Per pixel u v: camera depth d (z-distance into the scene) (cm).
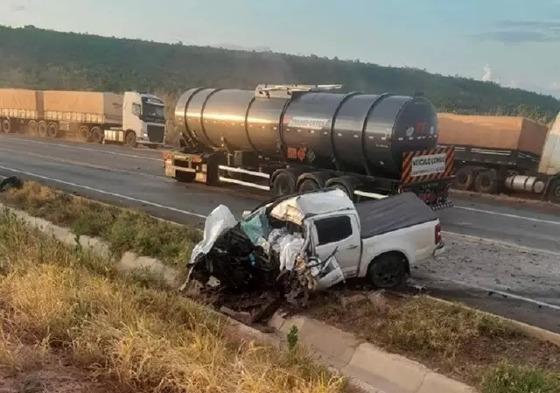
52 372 651
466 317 905
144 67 10262
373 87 9956
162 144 3909
